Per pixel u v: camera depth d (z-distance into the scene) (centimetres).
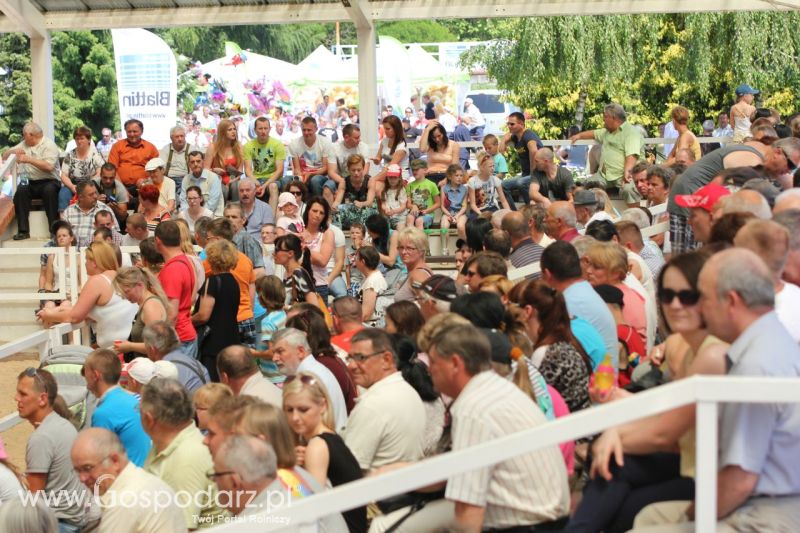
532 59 2591
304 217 1191
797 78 2559
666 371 573
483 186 1434
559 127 2814
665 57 2656
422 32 5191
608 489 443
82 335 1170
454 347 461
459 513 445
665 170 1162
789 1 1482
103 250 989
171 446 596
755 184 723
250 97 3616
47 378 702
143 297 905
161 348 793
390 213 1410
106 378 704
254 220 1359
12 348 1073
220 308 941
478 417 450
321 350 727
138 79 3331
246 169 1470
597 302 648
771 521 387
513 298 643
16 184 1585
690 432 429
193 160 1413
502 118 3603
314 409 563
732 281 400
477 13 1567
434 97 3569
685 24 2589
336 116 3600
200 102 3603
